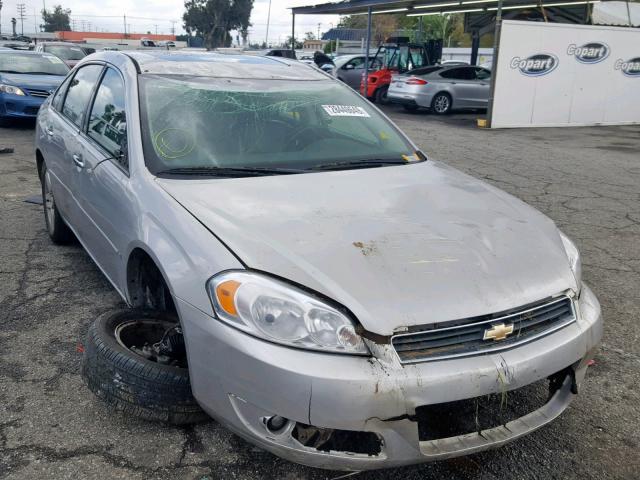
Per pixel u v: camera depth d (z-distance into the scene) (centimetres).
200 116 342
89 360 267
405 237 254
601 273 496
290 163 330
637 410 304
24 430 268
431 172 350
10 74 1209
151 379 253
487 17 2247
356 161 347
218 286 226
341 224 261
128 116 335
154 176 301
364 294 220
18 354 333
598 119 1691
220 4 7125
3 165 819
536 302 239
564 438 281
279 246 239
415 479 250
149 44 3959
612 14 1916
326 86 410
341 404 204
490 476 254
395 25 5962
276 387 209
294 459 216
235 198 280
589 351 252
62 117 461
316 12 2262
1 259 471
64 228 488
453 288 228
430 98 1827
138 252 291
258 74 401
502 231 275
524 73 1560
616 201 752
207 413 241
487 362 219
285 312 215
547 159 1073
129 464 250
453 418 229
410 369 210
